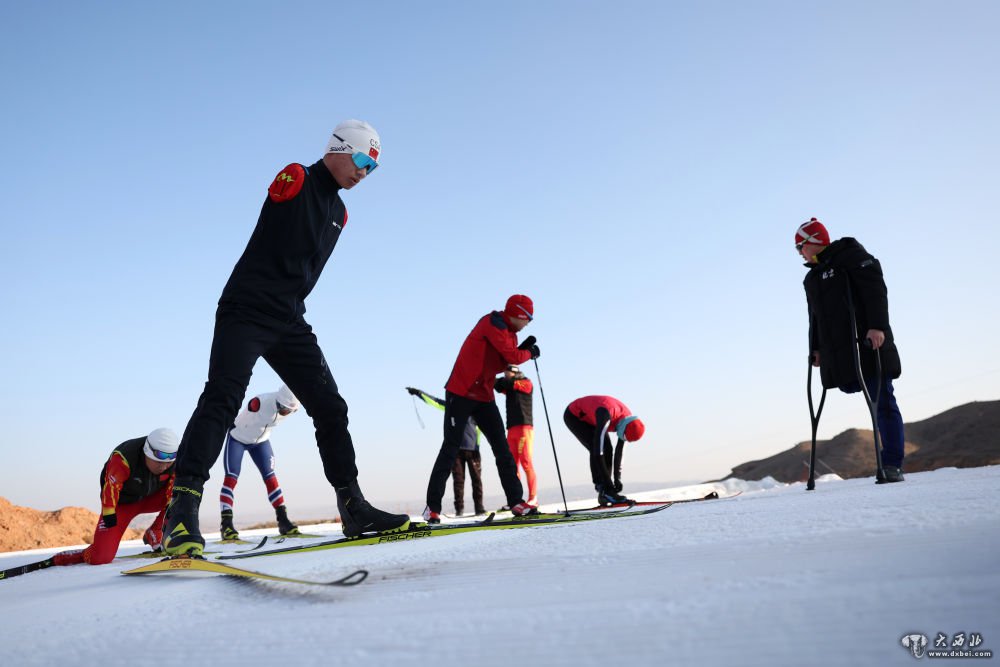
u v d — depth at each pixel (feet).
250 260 8.21
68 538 32.42
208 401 7.75
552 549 5.91
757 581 3.34
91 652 3.32
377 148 8.72
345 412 9.34
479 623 3.09
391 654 2.69
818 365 15.19
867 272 13.97
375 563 6.21
